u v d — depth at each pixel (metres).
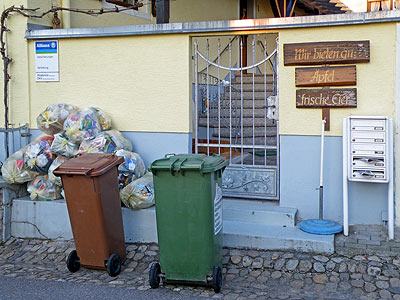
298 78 6.00
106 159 5.45
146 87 6.81
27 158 6.70
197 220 4.79
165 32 6.56
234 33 6.34
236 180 6.57
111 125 6.98
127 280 5.27
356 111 5.88
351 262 5.25
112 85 6.98
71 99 7.21
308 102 6.00
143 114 6.85
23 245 6.59
